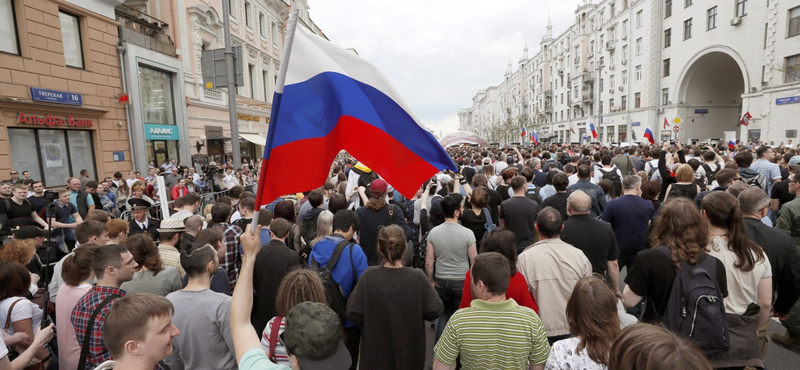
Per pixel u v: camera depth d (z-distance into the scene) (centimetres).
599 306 185
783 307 299
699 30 3177
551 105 6606
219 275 335
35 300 344
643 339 121
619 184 729
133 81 1408
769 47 2433
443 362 235
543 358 227
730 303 248
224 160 2122
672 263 245
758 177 655
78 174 1225
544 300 294
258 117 2673
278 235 363
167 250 370
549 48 6669
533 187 669
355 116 268
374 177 734
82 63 1242
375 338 276
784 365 363
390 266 287
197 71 1883
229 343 250
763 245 293
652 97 3781
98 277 263
